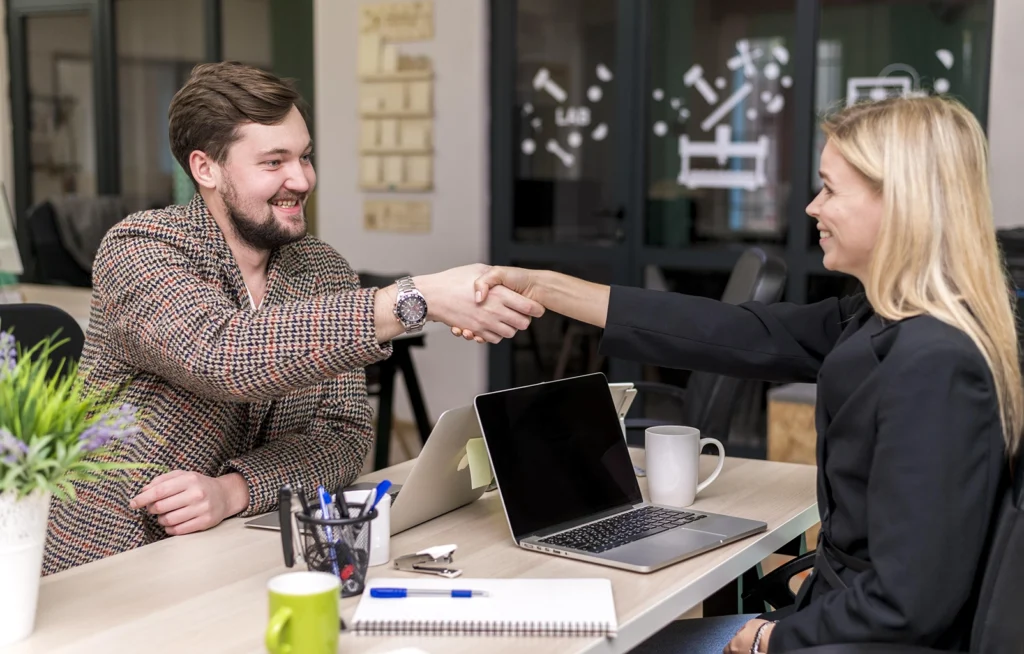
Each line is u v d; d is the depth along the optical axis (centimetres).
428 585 129
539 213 536
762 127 484
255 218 168
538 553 145
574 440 163
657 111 504
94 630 118
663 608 126
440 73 540
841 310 175
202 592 130
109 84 666
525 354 545
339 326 150
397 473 192
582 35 514
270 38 619
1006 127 422
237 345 150
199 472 169
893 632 121
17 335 206
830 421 142
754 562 150
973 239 130
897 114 134
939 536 119
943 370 121
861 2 459
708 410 229
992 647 120
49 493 119
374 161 561
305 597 104
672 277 508
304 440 179
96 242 600
